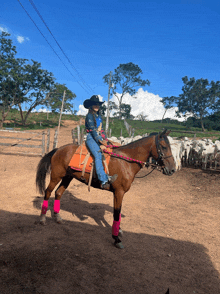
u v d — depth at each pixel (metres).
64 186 4.70
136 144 4.10
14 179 7.79
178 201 6.61
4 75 37.41
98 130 3.97
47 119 60.47
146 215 5.45
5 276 2.90
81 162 4.04
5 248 3.55
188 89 72.12
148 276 3.16
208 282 3.15
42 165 4.57
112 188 4.01
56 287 2.78
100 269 3.22
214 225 5.07
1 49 37.81
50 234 4.14
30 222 4.59
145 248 3.92
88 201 6.16
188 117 77.00
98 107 4.04
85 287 2.83
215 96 68.75
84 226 4.62
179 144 11.19
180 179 9.19
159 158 3.98
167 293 2.22
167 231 4.65
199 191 7.60
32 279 2.89
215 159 10.55
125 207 5.91
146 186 8.05
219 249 4.07
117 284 2.94
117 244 3.86
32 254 3.45
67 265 3.24
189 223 5.11
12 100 41.69
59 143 19.08
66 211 5.32
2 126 40.12
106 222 4.91
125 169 3.93
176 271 3.34
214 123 78.12
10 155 12.16
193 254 3.84
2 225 4.35
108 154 3.97
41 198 6.08
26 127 42.62
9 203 5.56
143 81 72.56
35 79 41.75
